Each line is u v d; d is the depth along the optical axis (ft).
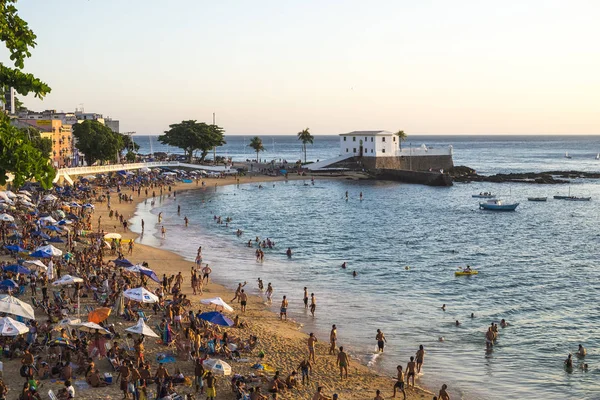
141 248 258.57
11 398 99.25
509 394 124.06
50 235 236.22
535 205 484.74
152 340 132.57
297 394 116.06
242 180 636.07
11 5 55.62
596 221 394.93
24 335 122.11
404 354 145.28
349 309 181.47
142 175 565.94
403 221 385.50
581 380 131.34
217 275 220.02
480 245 299.99
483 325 168.14
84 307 149.38
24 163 49.16
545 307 186.70
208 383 107.14
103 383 108.17
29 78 54.90
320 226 358.02
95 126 528.63
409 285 213.05
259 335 149.48
